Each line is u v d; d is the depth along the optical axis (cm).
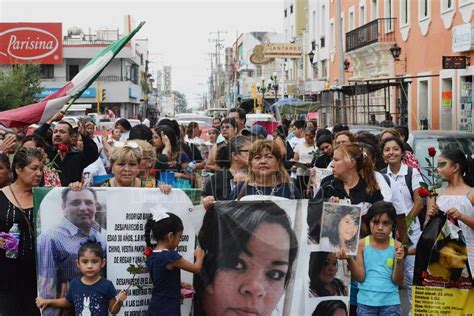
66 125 958
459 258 694
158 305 624
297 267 656
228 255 650
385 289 695
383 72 3541
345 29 4375
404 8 3325
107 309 634
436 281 700
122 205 648
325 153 1152
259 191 720
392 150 907
